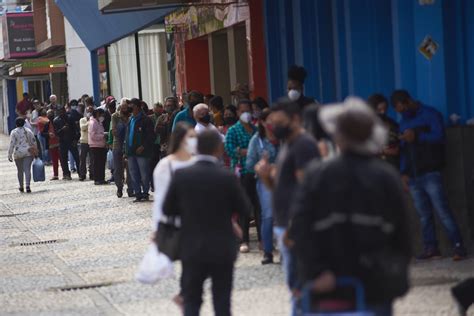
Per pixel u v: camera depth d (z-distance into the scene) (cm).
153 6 4297
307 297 1195
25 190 5400
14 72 11331
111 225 3628
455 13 2606
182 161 1889
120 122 4553
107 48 7169
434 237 2478
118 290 2344
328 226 1180
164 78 6175
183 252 1653
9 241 3397
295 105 1659
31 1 11781
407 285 1195
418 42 2650
